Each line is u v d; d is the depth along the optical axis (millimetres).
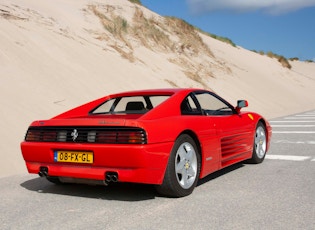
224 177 5102
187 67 20562
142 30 20562
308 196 4051
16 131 7102
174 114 4316
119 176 3783
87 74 12422
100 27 17562
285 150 7297
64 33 14555
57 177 4676
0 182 5016
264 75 30047
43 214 3668
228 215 3480
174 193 4090
